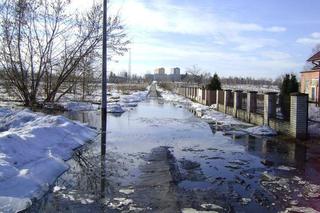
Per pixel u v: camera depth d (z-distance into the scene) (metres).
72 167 9.30
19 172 7.69
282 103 15.99
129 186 7.75
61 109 22.91
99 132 15.45
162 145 12.78
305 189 7.79
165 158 10.53
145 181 8.13
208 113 25.62
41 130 11.63
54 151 10.31
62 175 8.55
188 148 12.35
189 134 15.58
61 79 22.23
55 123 13.83
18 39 20.22
